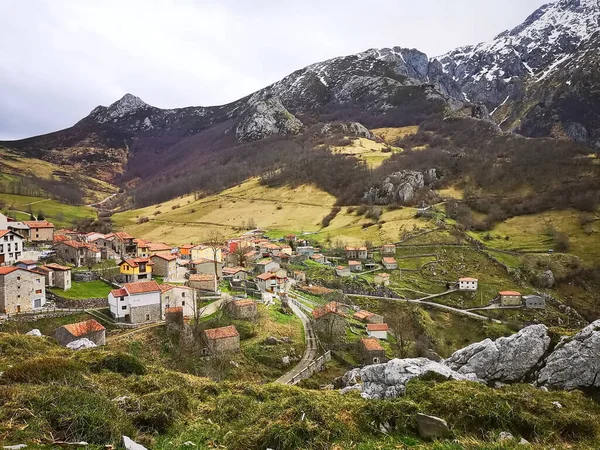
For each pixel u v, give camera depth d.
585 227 162.88
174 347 57.66
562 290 131.62
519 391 22.83
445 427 17.84
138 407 18.61
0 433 14.05
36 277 63.62
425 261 145.88
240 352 59.91
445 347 96.62
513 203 192.38
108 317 63.97
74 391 17.77
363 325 86.12
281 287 103.50
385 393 24.47
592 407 21.81
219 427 18.98
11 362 25.27
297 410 18.44
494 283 130.62
